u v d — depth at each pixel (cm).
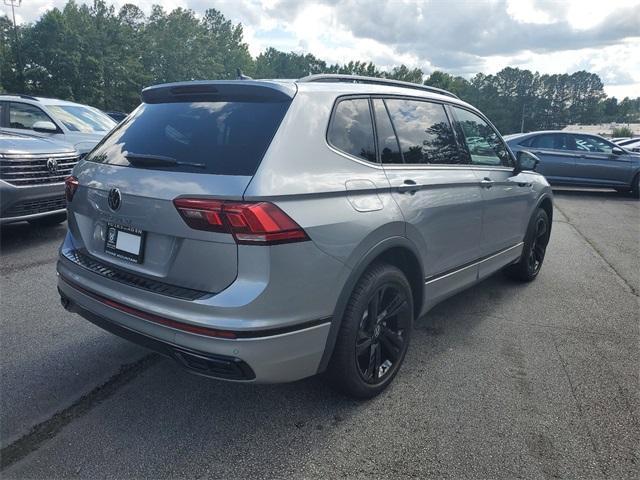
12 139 589
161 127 271
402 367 335
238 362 219
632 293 502
